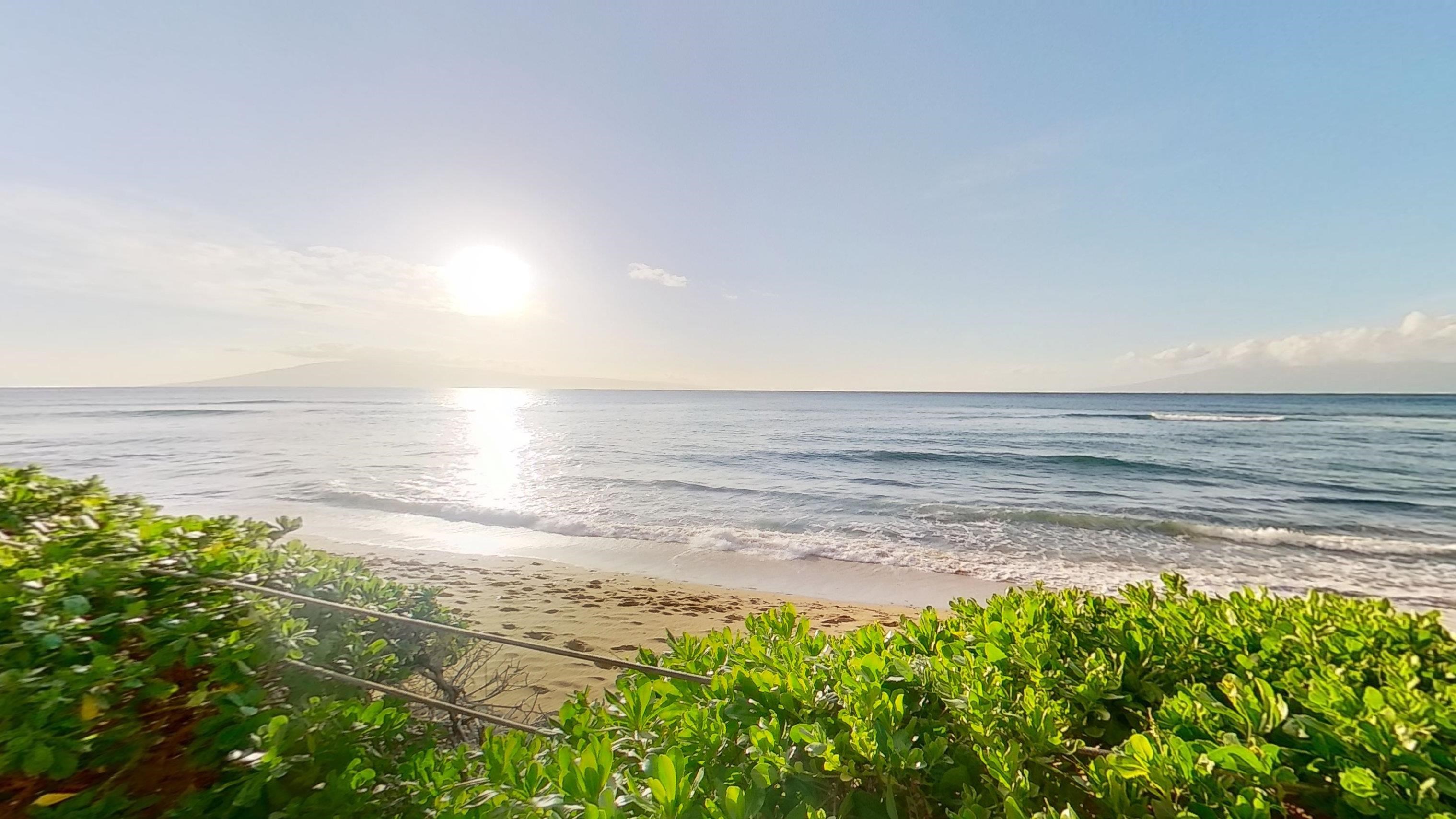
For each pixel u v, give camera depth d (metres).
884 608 8.16
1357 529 13.55
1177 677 2.08
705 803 1.39
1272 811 1.45
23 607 1.74
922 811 1.48
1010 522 13.94
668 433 39.53
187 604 2.04
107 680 1.58
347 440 32.53
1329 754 1.51
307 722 1.70
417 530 12.59
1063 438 34.50
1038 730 1.59
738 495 17.09
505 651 5.65
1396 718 1.52
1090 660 2.05
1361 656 2.21
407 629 2.86
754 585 9.26
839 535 12.59
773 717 1.74
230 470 20.50
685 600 8.13
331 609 2.40
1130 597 2.90
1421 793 1.32
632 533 12.55
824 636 2.43
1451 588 9.30
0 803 1.46
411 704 3.01
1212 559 10.98
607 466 23.03
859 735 1.53
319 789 1.58
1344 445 30.20
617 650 6.24
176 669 1.86
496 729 3.40
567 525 13.15
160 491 16.36
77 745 1.48
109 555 2.26
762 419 55.16
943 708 1.84
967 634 2.50
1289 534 12.67
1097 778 1.47
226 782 1.61
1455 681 2.07
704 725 1.71
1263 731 1.59
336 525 12.95
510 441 33.25
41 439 30.66
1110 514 14.95
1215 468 22.75
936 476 21.05
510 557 10.55
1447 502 16.75
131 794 1.58
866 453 27.20
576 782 1.47
